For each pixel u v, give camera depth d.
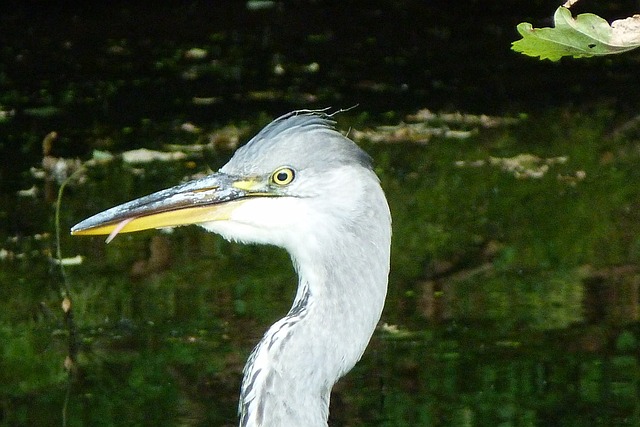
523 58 19.62
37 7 22.66
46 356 10.55
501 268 12.32
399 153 15.43
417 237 13.04
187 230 13.63
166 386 10.02
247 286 11.89
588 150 15.49
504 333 10.96
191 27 21.72
